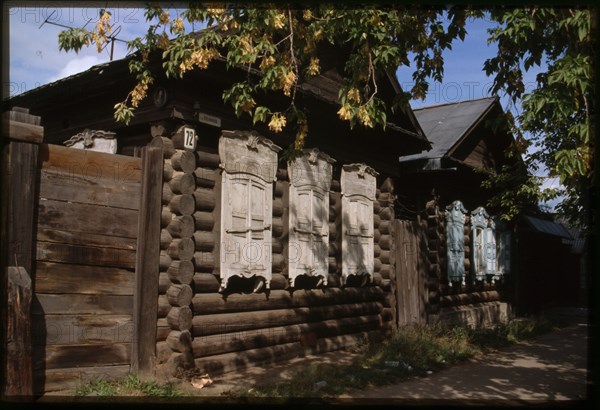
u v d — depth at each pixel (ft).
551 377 27.58
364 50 22.53
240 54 21.22
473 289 50.78
